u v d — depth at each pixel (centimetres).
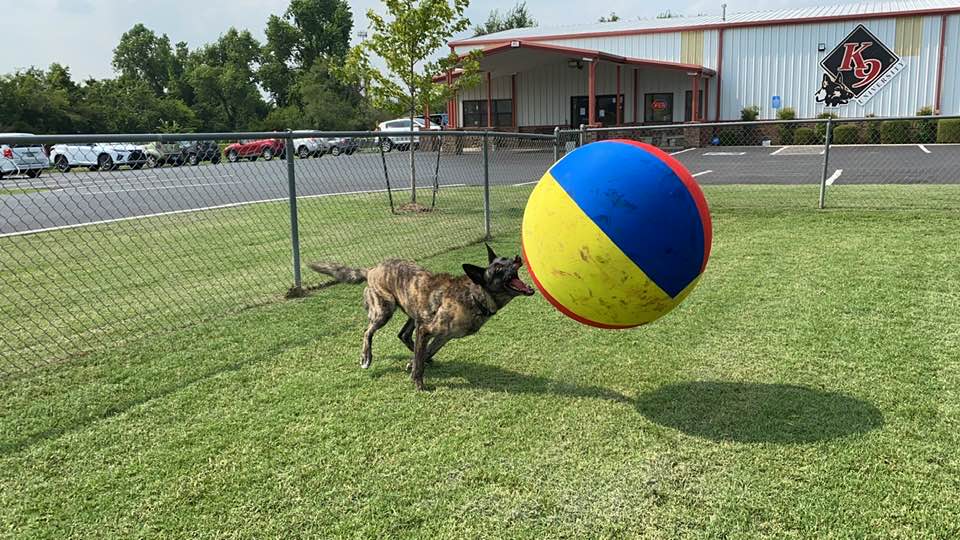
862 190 1238
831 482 286
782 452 312
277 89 7581
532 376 416
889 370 403
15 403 388
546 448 324
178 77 7969
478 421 354
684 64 2898
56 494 294
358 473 305
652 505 275
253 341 491
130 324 543
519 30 4122
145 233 989
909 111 2750
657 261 315
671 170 322
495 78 3331
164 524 271
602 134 2586
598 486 290
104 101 5553
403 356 457
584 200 319
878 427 332
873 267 653
